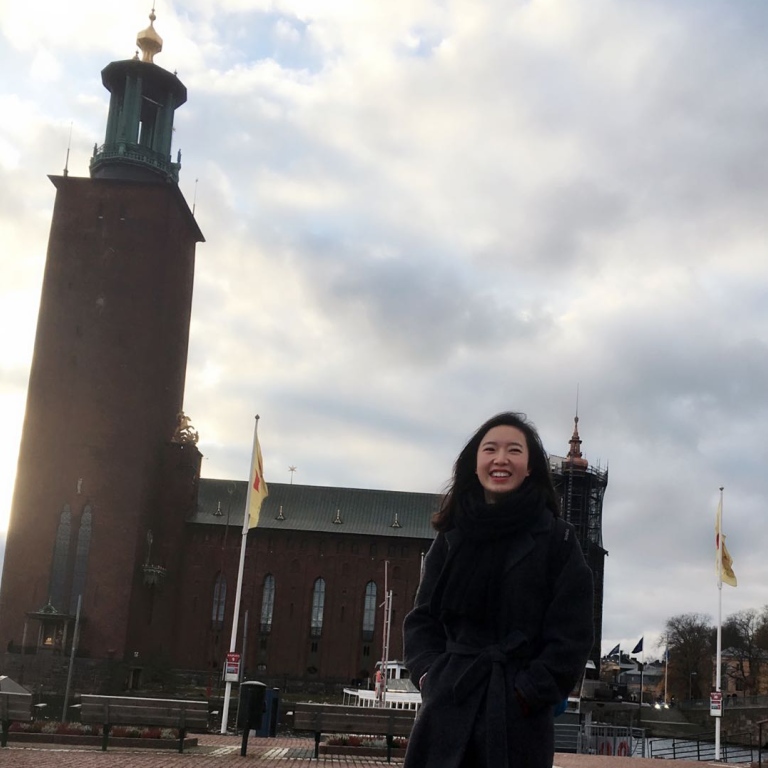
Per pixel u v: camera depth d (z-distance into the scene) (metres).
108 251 98.06
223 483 113.44
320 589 108.31
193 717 18.92
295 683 104.50
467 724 4.20
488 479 4.69
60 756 16.38
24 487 92.94
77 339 96.06
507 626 4.41
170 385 101.38
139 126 101.88
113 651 89.62
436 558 4.75
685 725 100.69
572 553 4.49
